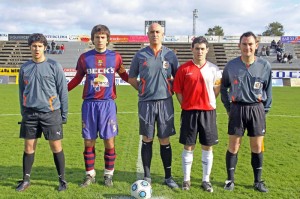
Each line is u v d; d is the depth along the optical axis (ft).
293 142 25.27
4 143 24.26
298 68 119.03
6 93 65.41
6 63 124.06
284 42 137.28
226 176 17.11
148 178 15.85
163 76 15.29
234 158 15.43
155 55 15.30
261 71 14.64
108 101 15.49
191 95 14.97
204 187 15.24
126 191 14.97
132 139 25.94
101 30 15.07
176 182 16.24
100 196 14.30
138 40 136.67
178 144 24.43
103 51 15.46
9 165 18.65
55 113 14.82
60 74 14.65
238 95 14.80
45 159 19.84
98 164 19.11
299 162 19.69
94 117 15.37
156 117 15.55
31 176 16.70
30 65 14.42
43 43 14.26
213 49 136.87
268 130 30.12
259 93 14.79
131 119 35.76
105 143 15.81
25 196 14.16
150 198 14.07
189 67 15.02
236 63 14.88
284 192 14.90
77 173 17.39
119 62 15.84
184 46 136.56
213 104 15.16
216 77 15.26
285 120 35.94
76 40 136.26
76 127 30.89
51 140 14.85
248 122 14.99
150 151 15.98
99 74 15.28
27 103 14.39
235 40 138.92
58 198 14.01
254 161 15.38
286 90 80.79
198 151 22.25
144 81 15.31
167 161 15.81
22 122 14.85
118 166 18.74
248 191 15.02
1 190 14.82
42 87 14.34
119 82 98.32
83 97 15.64
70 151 22.00
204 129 15.08
